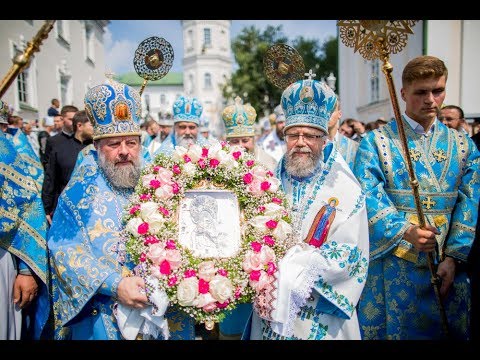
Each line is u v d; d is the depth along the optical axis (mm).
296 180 2555
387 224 2570
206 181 2355
